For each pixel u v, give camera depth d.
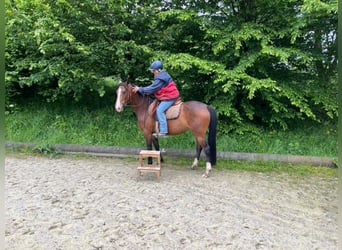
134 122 6.21
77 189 3.86
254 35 4.99
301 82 5.64
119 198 3.60
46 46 5.16
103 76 6.00
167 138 5.66
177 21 5.81
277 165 4.88
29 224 2.95
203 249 2.57
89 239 2.70
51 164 4.86
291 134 5.70
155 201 3.53
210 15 5.57
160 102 4.38
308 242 2.72
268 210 3.36
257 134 5.64
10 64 6.13
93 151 5.38
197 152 4.71
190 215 3.20
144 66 6.07
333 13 4.85
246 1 5.53
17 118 6.33
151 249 2.55
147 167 4.27
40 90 6.68
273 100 5.28
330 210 3.38
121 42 5.50
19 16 5.20
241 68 5.07
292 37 4.89
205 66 4.96
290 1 5.14
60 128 5.99
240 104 5.80
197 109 4.31
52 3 5.43
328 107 5.20
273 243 2.69
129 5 5.80
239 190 3.91
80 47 5.15
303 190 3.96
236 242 2.69
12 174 4.35
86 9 5.53
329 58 5.55
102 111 6.60
